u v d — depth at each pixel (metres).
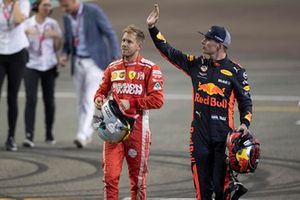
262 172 27.80
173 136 34.22
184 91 44.97
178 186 26.05
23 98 43.31
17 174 27.72
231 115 21.14
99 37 32.19
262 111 39.03
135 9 74.44
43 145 33.09
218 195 21.23
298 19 69.88
